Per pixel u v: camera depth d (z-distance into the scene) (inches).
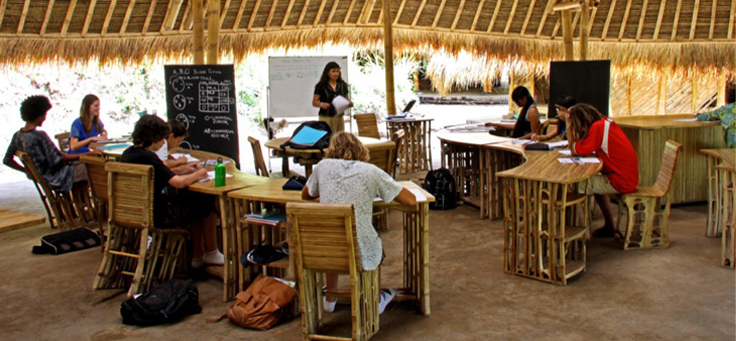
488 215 242.8
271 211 156.8
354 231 121.0
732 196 181.0
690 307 151.8
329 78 287.6
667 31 368.2
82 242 211.6
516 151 220.7
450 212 255.8
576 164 186.7
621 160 193.9
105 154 226.7
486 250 202.7
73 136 244.7
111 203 167.0
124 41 294.8
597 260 188.7
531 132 261.0
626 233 197.0
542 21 366.9
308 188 141.0
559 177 167.9
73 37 284.5
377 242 135.3
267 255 152.0
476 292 165.6
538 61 373.7
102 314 155.9
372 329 136.7
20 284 177.3
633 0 362.0
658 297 158.6
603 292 163.0
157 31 303.6
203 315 153.9
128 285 175.0
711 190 208.4
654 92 462.9
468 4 354.9
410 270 158.6
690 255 190.9
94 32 289.0
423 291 149.1
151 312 147.1
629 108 466.0
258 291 148.0
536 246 172.1
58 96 425.4
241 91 497.7
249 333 142.5
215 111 251.4
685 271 176.9
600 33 372.8
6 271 188.7
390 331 142.5
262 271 167.5
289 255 147.7
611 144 193.3
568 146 220.1
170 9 299.4
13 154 232.2
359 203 131.6
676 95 466.0
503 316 149.6
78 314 155.9
